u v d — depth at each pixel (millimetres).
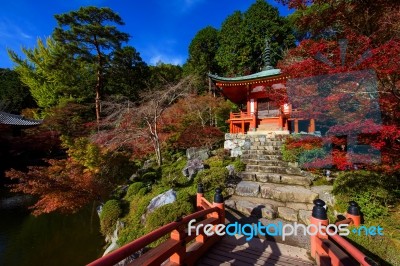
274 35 20172
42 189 6562
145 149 11102
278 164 7160
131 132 10000
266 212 4719
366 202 4047
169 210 4695
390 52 3156
